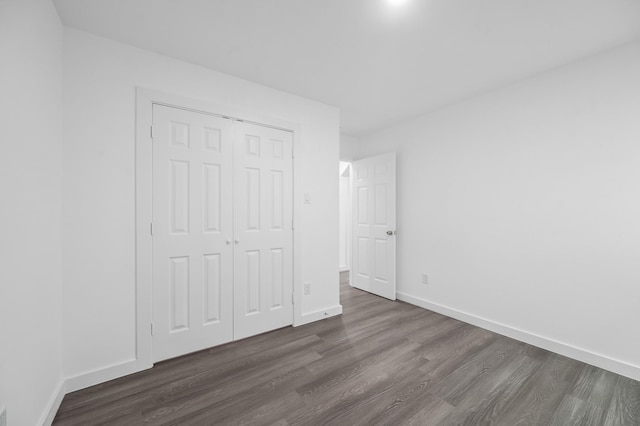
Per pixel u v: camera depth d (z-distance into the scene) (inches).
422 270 126.5
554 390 65.8
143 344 74.3
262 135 97.5
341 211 211.9
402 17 63.6
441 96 106.9
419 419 56.4
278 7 60.4
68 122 65.3
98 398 62.6
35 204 50.1
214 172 87.2
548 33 68.8
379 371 73.8
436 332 98.6
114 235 70.9
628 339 71.9
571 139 82.0
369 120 133.6
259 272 96.7
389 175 137.6
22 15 44.8
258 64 84.3
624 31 67.4
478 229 105.2
